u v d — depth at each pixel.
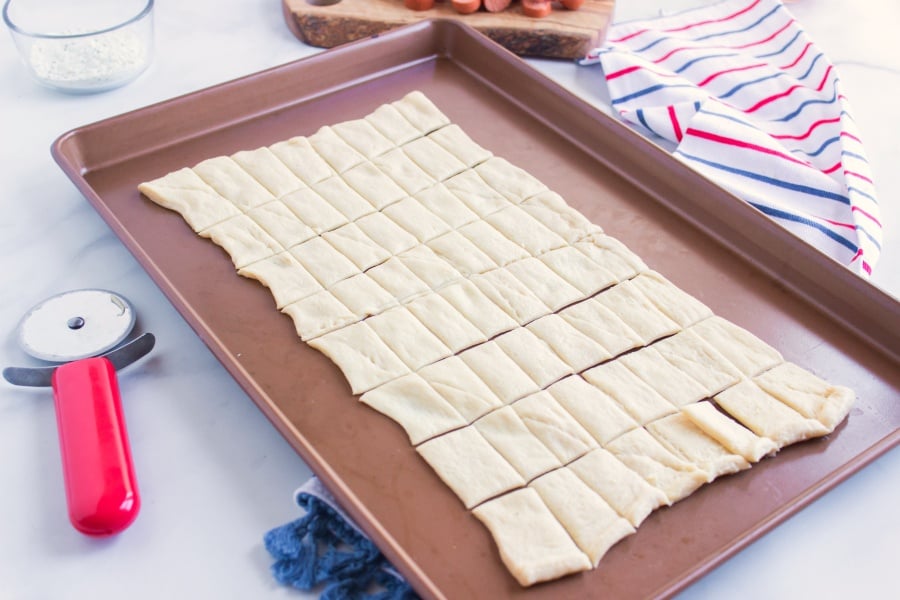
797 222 0.77
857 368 0.69
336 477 0.60
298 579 0.60
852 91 0.91
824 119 0.84
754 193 0.79
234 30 0.95
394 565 0.58
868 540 0.62
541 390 0.66
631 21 0.96
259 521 0.62
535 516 0.61
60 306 0.70
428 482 0.63
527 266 0.73
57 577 0.60
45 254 0.75
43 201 0.78
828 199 0.79
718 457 0.63
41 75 0.86
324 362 0.68
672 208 0.78
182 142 0.82
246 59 0.92
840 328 0.71
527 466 0.63
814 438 0.65
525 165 0.82
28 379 0.66
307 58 0.85
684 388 0.67
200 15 0.97
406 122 0.83
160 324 0.71
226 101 0.83
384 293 0.71
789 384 0.67
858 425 0.66
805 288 0.73
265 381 0.67
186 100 0.81
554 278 0.73
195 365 0.69
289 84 0.85
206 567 0.60
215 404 0.67
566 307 0.71
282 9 0.97
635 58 0.89
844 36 0.97
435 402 0.65
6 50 0.92
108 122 0.79
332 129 0.83
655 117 0.85
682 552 0.60
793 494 0.63
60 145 0.77
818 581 0.61
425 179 0.79
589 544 0.60
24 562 0.60
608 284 0.72
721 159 0.82
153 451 0.65
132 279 0.73
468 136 0.84
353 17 0.91
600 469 0.62
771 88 0.88
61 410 0.63
